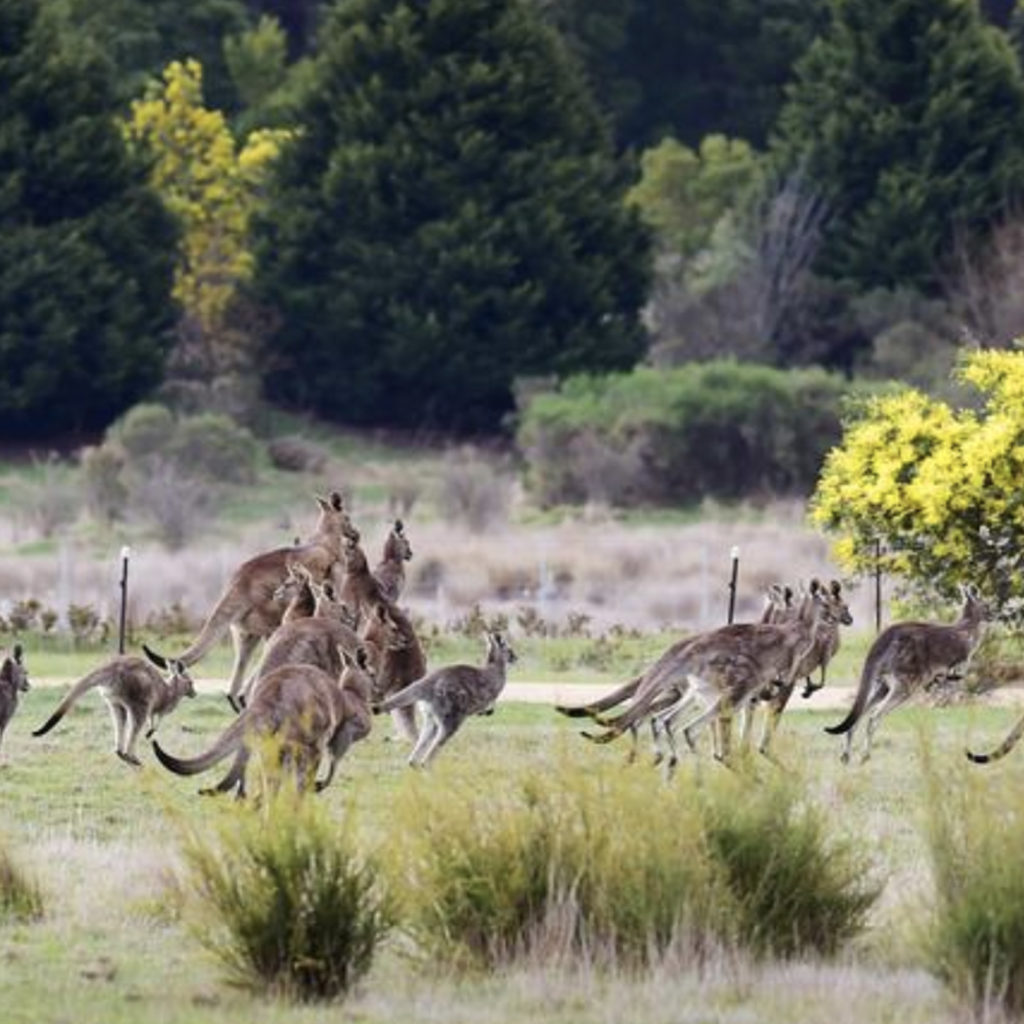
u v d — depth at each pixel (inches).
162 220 4237.2
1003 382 1815.9
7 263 4037.9
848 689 1802.4
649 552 2910.9
